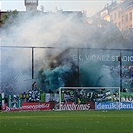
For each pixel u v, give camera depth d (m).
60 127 40.16
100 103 84.69
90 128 38.66
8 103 79.94
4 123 46.41
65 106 82.94
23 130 37.16
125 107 85.62
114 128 38.41
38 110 81.06
